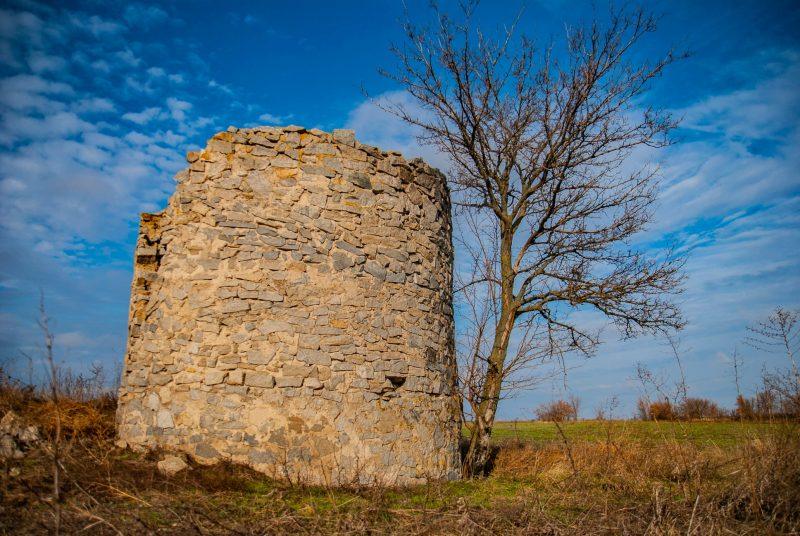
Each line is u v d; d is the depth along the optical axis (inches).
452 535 210.5
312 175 331.9
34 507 195.0
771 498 224.8
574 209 483.2
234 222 316.2
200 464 283.6
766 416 232.4
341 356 315.3
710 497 240.1
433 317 364.8
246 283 309.7
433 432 341.4
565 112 465.4
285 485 270.1
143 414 304.0
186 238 318.0
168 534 183.0
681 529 217.6
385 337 332.8
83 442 285.1
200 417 293.0
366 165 349.1
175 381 301.3
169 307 313.1
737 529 213.9
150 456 281.9
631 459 326.0
